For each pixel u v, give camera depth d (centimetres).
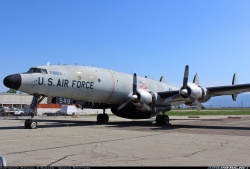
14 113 4869
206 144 969
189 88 1741
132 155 766
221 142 1019
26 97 6462
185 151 829
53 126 1800
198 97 1748
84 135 1243
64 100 1884
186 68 1770
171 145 945
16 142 1011
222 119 3047
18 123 2186
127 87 2127
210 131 1457
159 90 2411
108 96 2025
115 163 665
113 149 862
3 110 5044
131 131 1445
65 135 1242
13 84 1517
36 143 986
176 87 2741
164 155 766
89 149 862
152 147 902
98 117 2320
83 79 1838
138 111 2014
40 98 1709
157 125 1938
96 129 1567
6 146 917
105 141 1043
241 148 883
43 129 1562
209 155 767
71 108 5097
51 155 763
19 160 698
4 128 1628
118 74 2123
